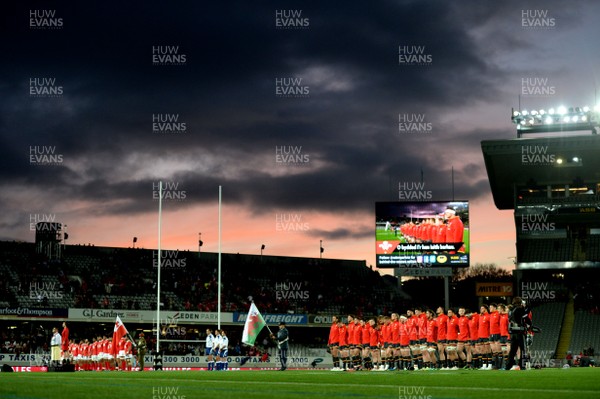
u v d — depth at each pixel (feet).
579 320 239.30
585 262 239.30
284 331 140.67
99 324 234.17
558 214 242.37
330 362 235.61
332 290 274.77
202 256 277.03
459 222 215.31
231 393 55.36
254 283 269.23
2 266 241.14
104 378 91.04
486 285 257.34
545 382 66.95
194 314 231.09
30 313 212.43
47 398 51.06
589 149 220.43
